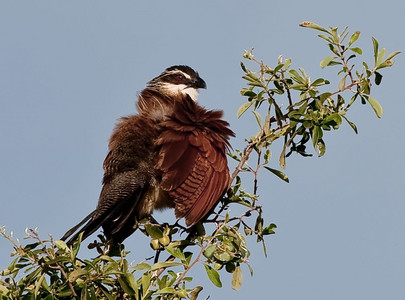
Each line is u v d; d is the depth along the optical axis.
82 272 7.05
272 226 8.59
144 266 7.30
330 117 8.55
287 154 9.10
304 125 8.58
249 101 8.98
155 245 8.44
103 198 9.68
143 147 10.13
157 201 10.19
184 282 7.43
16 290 7.21
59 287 7.30
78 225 9.19
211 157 9.82
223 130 10.30
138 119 10.45
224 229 7.98
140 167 10.03
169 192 9.59
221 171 9.74
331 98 9.04
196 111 10.49
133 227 10.03
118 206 9.64
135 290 7.11
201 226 9.38
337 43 8.69
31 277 7.18
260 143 8.82
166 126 10.13
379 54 8.73
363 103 8.81
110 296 7.23
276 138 8.76
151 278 7.55
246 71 8.84
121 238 10.10
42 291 7.30
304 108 8.62
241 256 7.96
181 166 9.69
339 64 8.72
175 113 10.30
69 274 7.08
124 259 7.20
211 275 7.50
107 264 7.15
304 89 8.75
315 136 8.55
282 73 8.78
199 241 7.76
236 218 8.47
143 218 10.26
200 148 9.87
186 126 10.15
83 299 7.01
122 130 10.38
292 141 9.09
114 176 10.20
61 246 7.23
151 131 10.23
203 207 9.41
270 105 8.82
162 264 7.34
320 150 8.73
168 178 9.62
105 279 7.24
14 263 7.29
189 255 7.93
